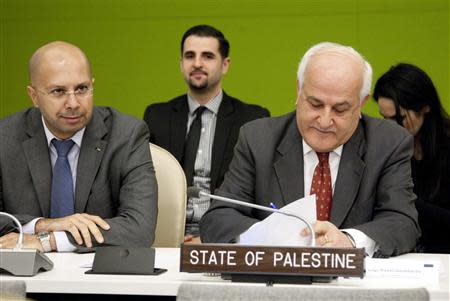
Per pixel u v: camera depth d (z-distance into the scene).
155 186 3.89
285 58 7.67
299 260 2.66
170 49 7.86
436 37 7.48
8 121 3.96
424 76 4.84
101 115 3.99
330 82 3.38
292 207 2.86
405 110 4.81
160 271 2.90
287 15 7.66
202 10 7.79
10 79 8.09
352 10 7.57
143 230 3.68
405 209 3.50
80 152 3.86
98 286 2.69
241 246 2.68
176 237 4.05
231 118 5.74
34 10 8.04
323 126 3.41
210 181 5.62
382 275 2.81
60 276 2.81
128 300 2.87
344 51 3.44
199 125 5.73
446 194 4.85
